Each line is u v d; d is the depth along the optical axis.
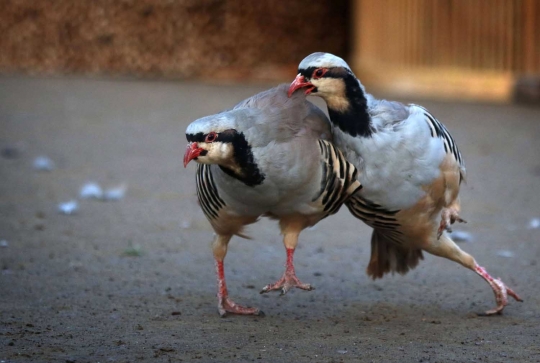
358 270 11.45
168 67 38.66
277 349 8.02
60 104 28.70
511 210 15.06
